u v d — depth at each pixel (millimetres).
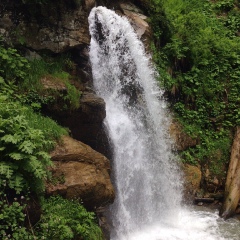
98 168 7844
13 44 8758
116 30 11289
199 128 12930
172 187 11133
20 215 5828
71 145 7645
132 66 11398
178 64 13695
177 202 11109
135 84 11344
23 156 5965
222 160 12359
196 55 13859
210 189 11844
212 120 13203
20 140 6160
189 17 15117
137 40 11891
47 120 7930
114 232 8695
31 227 6016
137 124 10703
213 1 17703
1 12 8648
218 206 11320
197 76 13672
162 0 15383
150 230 9555
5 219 5723
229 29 16312
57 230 6254
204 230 9656
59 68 9109
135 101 11148
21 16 8789
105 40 10922
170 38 13688
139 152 10391
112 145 9500
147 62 12094
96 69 10359
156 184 10617
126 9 13039
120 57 11148
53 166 6652
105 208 8430
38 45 8969
